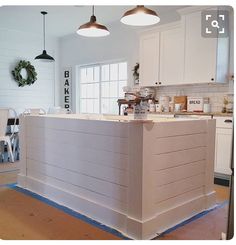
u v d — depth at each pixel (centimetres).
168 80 489
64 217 269
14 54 686
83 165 278
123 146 238
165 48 492
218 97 461
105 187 256
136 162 226
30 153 355
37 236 230
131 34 586
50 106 755
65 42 751
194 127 276
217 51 426
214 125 301
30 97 717
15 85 691
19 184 370
